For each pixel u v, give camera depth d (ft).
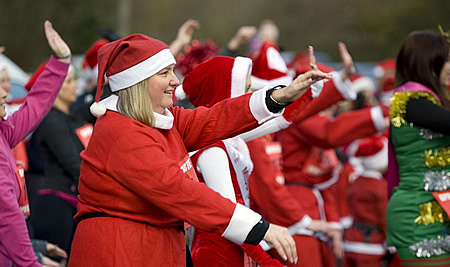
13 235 16.96
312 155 26.78
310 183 26.86
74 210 24.44
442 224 19.58
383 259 32.55
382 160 32.76
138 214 14.48
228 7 131.44
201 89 18.63
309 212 26.48
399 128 20.15
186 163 15.29
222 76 18.19
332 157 27.43
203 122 15.56
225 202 14.14
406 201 19.98
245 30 30.42
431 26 119.96
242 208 14.21
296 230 21.90
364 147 32.68
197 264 18.24
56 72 19.90
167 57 14.76
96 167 14.39
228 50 30.37
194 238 18.95
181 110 16.01
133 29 127.44
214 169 17.10
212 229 14.05
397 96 20.16
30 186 28.27
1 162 17.21
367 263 32.55
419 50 20.48
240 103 15.21
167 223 14.83
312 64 15.38
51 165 24.23
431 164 19.60
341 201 34.60
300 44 134.10
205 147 17.21
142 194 14.06
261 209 22.03
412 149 19.92
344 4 131.85
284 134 26.94
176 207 13.97
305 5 134.92
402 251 20.07
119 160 14.12
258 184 21.81
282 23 134.41
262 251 17.54
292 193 26.66
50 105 19.95
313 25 134.10
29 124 19.35
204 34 129.80
